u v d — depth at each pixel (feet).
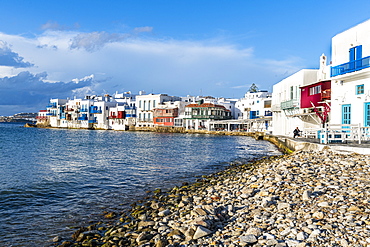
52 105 509.35
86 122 438.40
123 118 408.87
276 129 185.16
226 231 29.22
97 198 52.65
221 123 304.50
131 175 75.36
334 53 94.84
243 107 341.21
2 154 128.26
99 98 461.37
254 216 31.94
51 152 137.28
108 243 30.37
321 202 32.78
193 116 334.65
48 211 45.32
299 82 138.92
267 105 293.64
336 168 51.98
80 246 31.24
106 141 211.00
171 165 92.58
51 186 63.26
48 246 32.30
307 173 50.72
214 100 362.94
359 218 27.50
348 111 88.84
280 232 27.07
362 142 76.48
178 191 53.93
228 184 54.08
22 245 32.71
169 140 219.82
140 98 401.08
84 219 40.98
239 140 217.36
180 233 30.19
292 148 99.35
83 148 157.07
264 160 93.09
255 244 25.31
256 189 44.57
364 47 82.89
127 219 39.04
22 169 86.89
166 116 361.30
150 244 28.71
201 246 26.45
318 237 24.63
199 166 89.56
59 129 447.01
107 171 82.23
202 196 46.39
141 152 134.92
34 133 325.42
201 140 218.38
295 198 37.06
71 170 84.53
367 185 38.58
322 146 72.84
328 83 109.29
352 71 84.89
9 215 43.42
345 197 34.53
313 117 126.52
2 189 60.39
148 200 49.24
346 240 23.65
